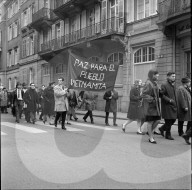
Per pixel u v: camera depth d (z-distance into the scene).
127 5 7.29
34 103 5.73
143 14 8.36
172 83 7.14
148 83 6.48
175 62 6.36
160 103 7.23
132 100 7.39
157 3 8.52
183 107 7.38
